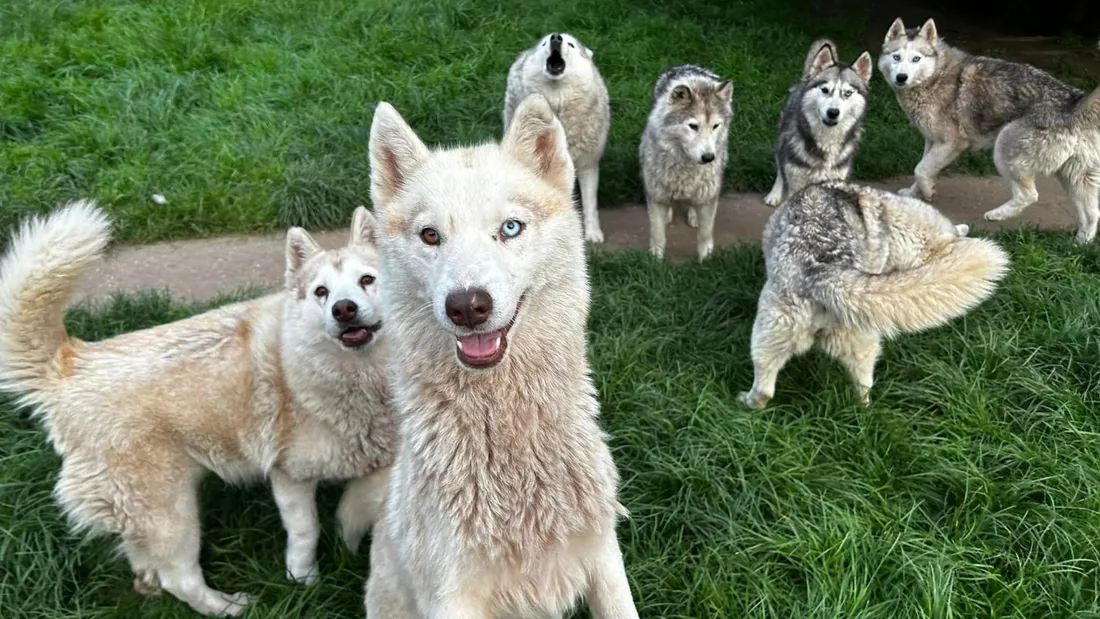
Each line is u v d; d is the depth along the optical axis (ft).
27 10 10.64
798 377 5.20
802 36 11.85
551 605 2.67
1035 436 4.55
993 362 5.10
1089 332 5.24
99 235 3.37
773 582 3.64
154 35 10.00
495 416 2.55
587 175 7.37
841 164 7.23
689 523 3.96
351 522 3.92
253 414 3.55
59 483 3.43
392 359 2.74
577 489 2.62
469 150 2.71
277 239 7.13
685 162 6.45
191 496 3.58
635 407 4.71
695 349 5.38
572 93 7.00
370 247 3.73
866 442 4.48
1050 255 6.32
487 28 11.19
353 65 9.82
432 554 2.59
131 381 3.41
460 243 2.40
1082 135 6.72
